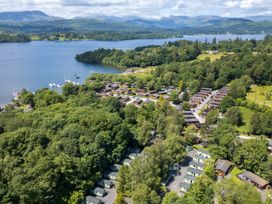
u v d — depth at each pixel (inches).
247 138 5605.3
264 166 4173.2
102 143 4362.7
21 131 4232.3
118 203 3521.2
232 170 4471.0
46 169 3435.0
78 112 5172.2
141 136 5078.7
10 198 3009.4
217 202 3454.7
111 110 5812.0
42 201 3206.2
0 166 3336.6
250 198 3218.5
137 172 3774.6
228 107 7012.8
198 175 4222.4
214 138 5078.7
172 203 3324.3
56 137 4323.3
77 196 3538.4
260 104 7234.3
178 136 4909.0
